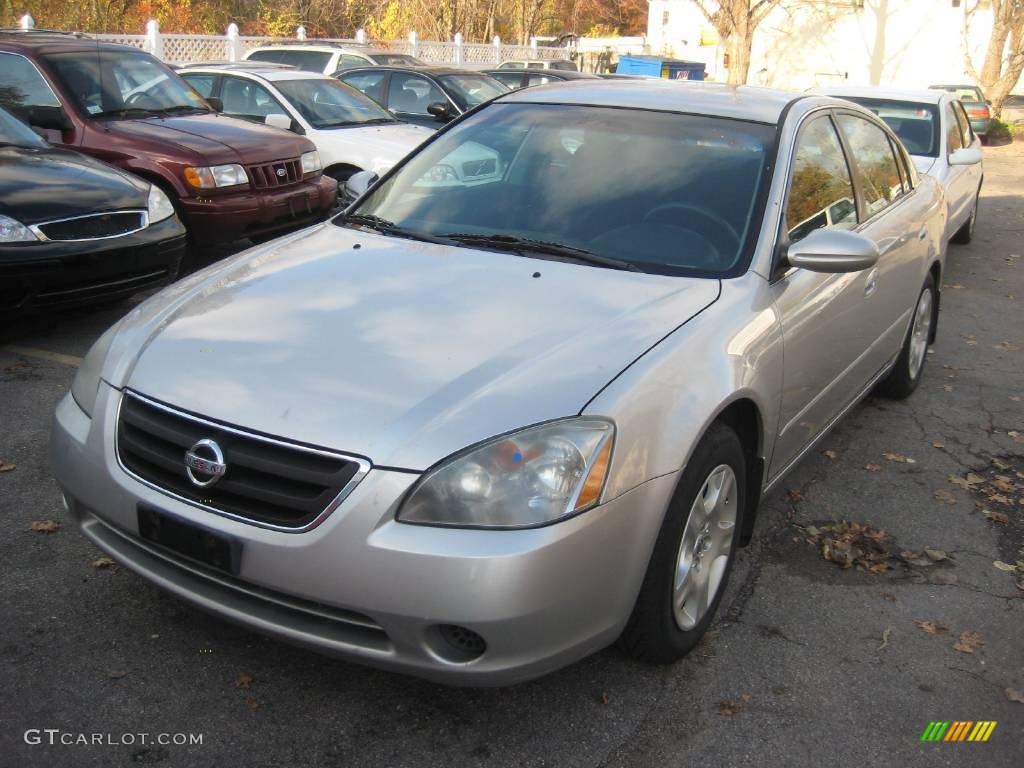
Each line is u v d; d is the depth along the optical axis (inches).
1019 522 165.8
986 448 198.5
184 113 324.2
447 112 470.3
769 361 125.4
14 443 170.1
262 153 300.5
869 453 192.5
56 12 918.4
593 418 99.0
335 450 95.3
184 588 104.7
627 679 116.0
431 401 99.0
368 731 105.3
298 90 407.8
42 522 143.7
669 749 105.2
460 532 92.8
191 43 718.5
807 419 148.3
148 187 241.8
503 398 99.3
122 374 111.9
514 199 147.9
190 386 105.3
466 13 1211.9
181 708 107.2
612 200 142.9
